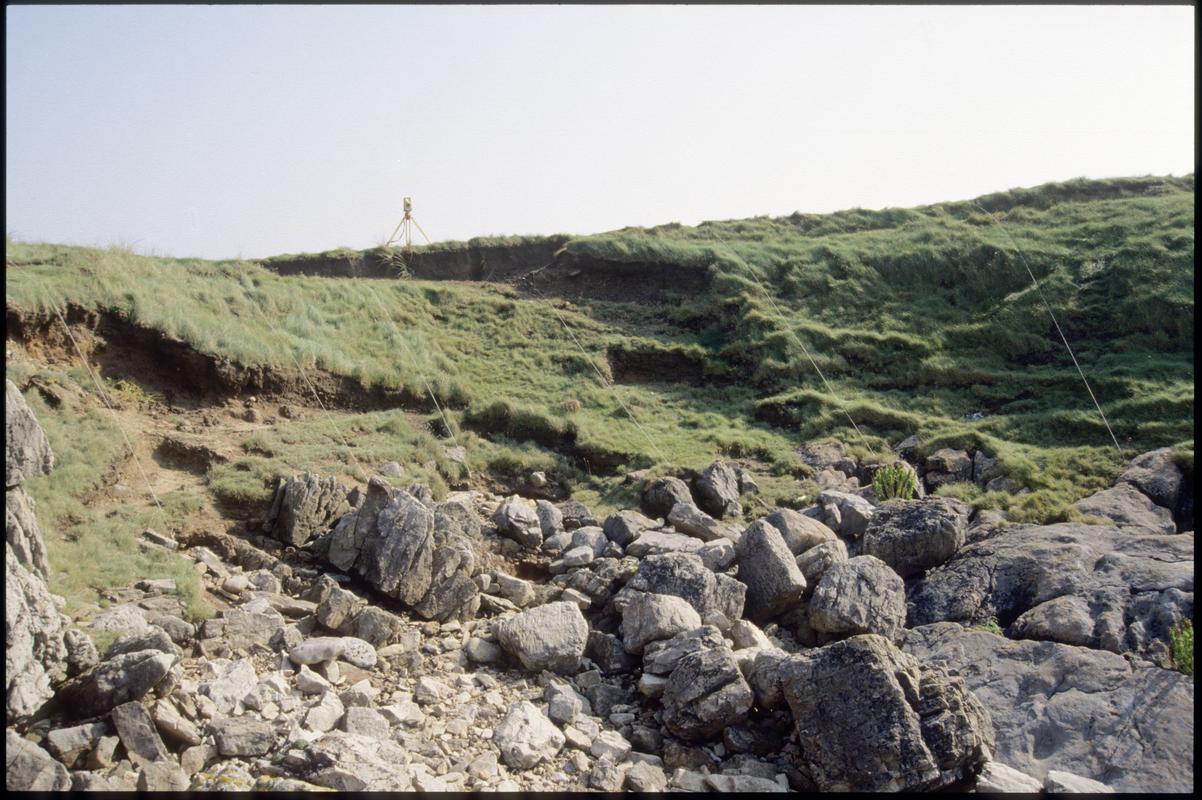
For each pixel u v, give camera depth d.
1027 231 24.56
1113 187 27.30
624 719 8.05
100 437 11.20
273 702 7.23
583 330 21.69
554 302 23.09
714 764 7.40
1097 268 21.58
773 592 10.14
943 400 18.72
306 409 15.41
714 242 26.75
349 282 21.39
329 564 10.31
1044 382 18.44
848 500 13.16
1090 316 20.28
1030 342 20.05
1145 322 19.48
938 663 9.13
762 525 10.58
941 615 10.35
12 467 7.25
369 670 8.25
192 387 14.25
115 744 6.24
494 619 9.65
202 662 7.59
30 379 11.84
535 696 8.29
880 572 10.05
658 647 8.65
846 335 20.97
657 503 13.50
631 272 24.45
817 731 7.07
